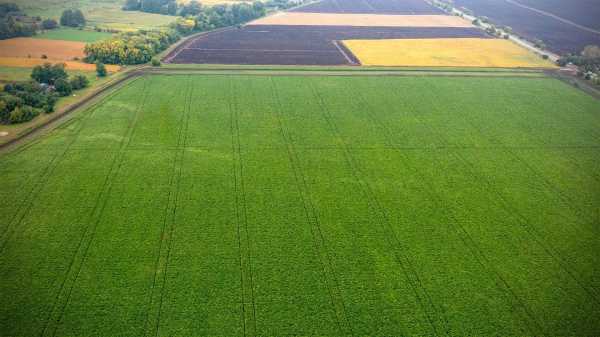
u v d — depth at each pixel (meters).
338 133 78.50
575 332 41.69
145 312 42.34
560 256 51.16
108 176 63.22
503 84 105.50
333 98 93.44
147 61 112.62
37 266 47.12
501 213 58.38
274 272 47.56
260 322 41.78
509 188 64.00
